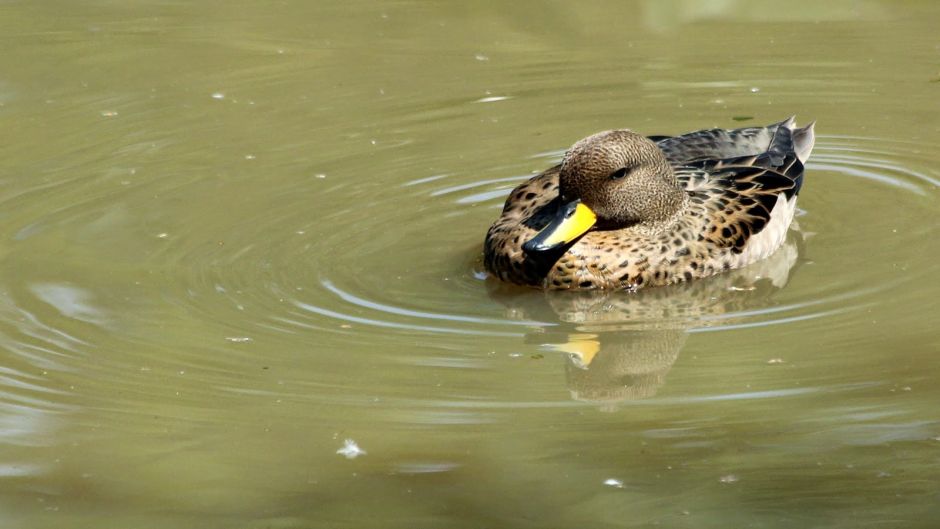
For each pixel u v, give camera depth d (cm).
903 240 1345
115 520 883
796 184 1415
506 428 990
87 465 947
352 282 1273
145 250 1338
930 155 1572
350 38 1992
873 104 1725
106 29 2027
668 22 2048
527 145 1625
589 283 1265
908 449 941
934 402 1007
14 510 894
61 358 1104
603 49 1942
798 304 1209
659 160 1298
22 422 1001
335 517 880
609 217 1282
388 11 2106
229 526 873
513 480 920
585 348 1132
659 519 866
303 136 1650
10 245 1347
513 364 1099
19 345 1124
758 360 1095
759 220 1328
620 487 907
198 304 1214
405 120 1703
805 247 1348
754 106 1731
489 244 1305
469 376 1076
